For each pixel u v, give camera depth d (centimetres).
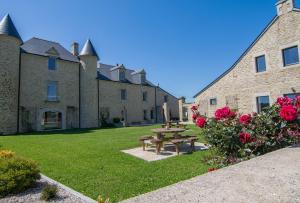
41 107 2061
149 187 486
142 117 2973
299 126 483
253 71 1552
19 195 435
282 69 1395
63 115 2214
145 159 744
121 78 2792
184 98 2856
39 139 1286
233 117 520
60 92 2212
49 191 418
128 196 441
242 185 247
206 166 625
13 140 1247
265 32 1500
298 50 1324
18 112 1898
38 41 2277
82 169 629
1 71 1789
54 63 2203
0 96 1767
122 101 2753
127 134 1480
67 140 1216
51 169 630
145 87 3069
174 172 587
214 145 521
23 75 1970
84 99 2366
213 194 226
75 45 2545
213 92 1812
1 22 1852
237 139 491
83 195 434
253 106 1535
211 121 529
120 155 801
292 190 231
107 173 591
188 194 228
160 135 985
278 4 1430
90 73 2428
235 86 1659
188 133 1423
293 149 419
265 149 474
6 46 1828
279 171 291
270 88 1449
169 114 3203
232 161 470
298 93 1312
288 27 1378
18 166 478
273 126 486
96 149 913
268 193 226
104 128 2206
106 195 446
